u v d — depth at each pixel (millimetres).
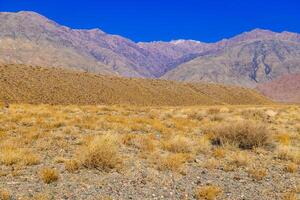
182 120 29844
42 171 12609
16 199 10102
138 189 11570
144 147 17484
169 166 14188
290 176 13898
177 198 10953
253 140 19078
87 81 101688
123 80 116562
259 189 12148
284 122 32156
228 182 12812
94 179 12328
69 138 19484
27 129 21484
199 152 17547
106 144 14531
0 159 13953
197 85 143250
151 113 35781
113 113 35125
